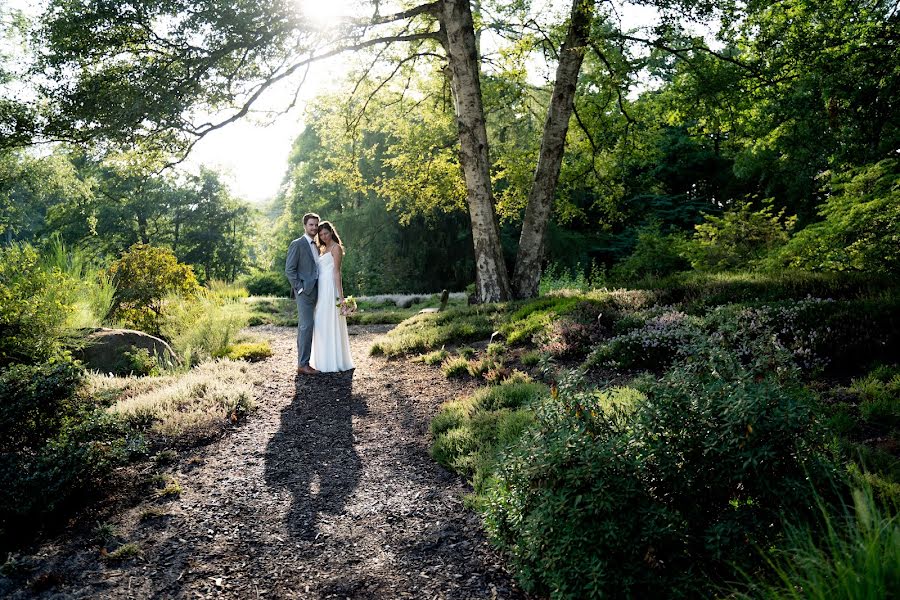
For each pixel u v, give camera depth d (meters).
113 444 4.80
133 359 8.62
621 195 17.53
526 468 3.13
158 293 12.06
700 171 31.06
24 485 3.93
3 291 7.60
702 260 14.26
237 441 5.82
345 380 8.24
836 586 2.14
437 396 7.22
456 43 11.98
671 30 11.37
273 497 4.55
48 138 11.37
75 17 10.60
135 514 4.23
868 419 4.63
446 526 4.02
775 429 2.93
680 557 2.87
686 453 3.05
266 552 3.74
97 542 3.81
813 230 10.89
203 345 10.38
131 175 13.11
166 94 10.68
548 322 9.23
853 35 11.88
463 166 12.55
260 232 54.06
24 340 7.29
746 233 14.09
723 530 2.83
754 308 7.53
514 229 32.81
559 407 3.43
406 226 32.19
